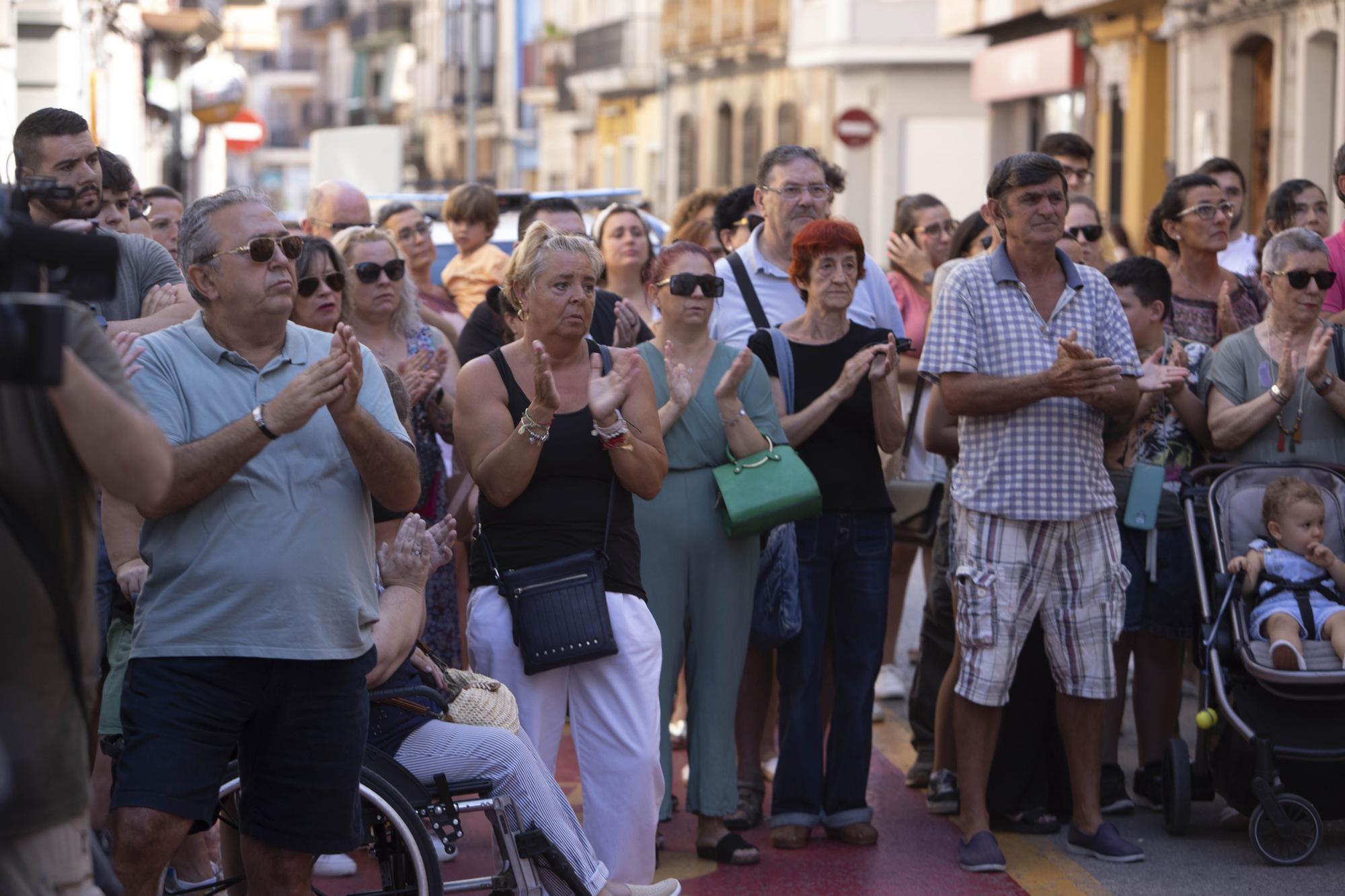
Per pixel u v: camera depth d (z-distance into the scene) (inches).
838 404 399.2
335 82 5841.5
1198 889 377.7
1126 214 1505.9
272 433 264.8
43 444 211.6
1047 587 398.0
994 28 1785.2
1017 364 391.2
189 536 271.4
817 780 411.2
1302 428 431.5
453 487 480.7
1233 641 403.5
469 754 315.6
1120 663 437.4
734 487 381.4
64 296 210.2
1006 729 419.8
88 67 1212.5
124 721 273.3
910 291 564.1
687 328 397.4
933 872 392.8
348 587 278.7
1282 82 1211.2
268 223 279.9
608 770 348.8
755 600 397.4
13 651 209.0
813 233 409.4
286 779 278.4
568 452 347.3
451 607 439.2
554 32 3459.6
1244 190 557.3
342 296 398.9
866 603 407.2
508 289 355.3
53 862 212.7
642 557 389.7
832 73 2305.6
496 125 4042.8
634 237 535.2
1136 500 427.2
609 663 348.2
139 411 216.4
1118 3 1460.4
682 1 2726.4
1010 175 390.9
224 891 337.1
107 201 406.9
